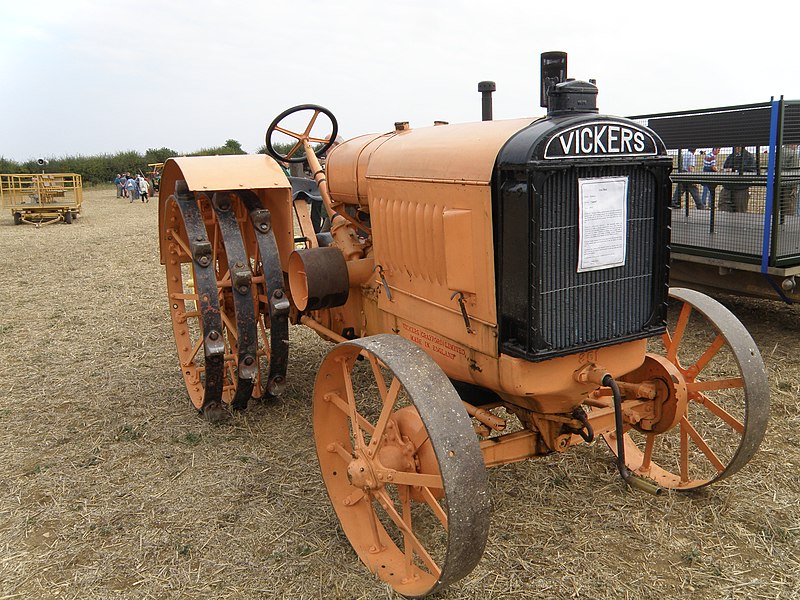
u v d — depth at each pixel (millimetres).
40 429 4312
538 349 2332
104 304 7844
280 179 4090
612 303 2492
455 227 2514
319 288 3455
